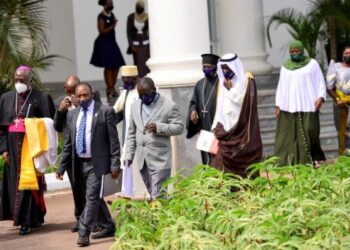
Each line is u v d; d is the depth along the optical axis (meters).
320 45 21.78
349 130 17.38
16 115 14.25
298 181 10.91
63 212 15.71
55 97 24.42
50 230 14.20
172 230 9.84
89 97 13.01
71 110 13.19
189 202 10.57
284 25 25.73
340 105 17.30
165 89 16.86
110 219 13.34
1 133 14.27
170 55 17.03
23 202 14.03
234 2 21.36
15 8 19.75
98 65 23.94
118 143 13.02
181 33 17.00
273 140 19.66
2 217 14.26
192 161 16.55
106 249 12.47
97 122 12.94
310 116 16.38
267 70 21.47
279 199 10.40
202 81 14.23
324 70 21.58
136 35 23.88
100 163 12.89
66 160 13.30
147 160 13.07
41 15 22.95
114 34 24.12
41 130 14.09
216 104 13.80
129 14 26.23
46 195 17.59
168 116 13.05
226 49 21.50
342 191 10.59
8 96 14.34
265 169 11.46
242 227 9.61
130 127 13.35
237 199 11.17
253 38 21.41
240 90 12.80
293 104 16.41
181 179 12.55
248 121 12.78
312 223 9.44
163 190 12.77
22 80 14.23
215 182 11.27
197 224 10.09
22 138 14.12
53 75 26.48
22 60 19.55
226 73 12.87
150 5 17.23
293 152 16.48
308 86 16.41
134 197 15.25
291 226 9.41
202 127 14.16
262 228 9.29
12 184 14.12
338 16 20.70
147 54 23.80
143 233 10.03
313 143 16.48
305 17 21.17
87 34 27.16
